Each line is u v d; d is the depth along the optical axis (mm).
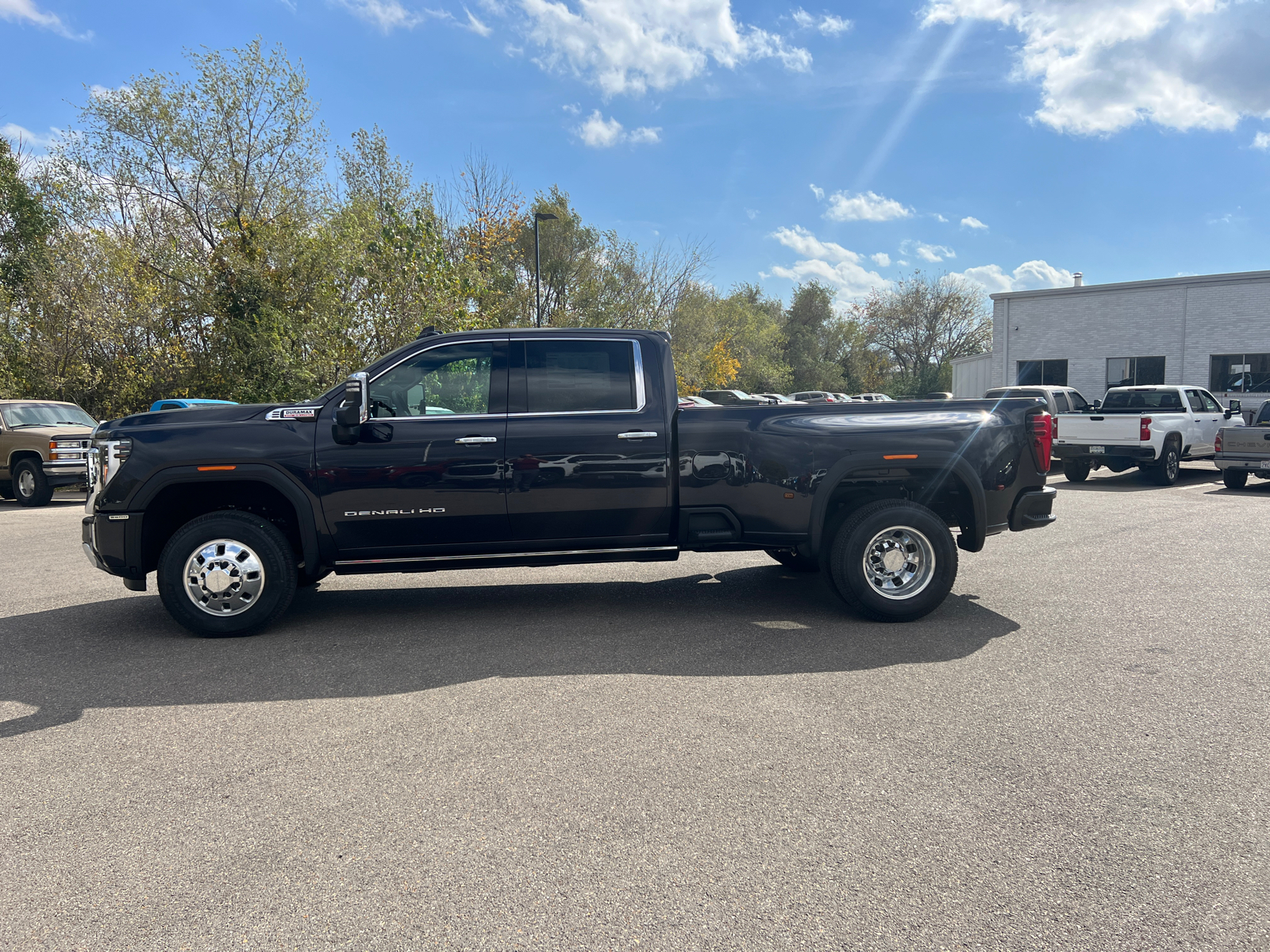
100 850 2699
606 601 6215
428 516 5375
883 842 2680
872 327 68625
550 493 5418
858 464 5438
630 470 5457
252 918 2314
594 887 2445
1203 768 3189
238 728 3760
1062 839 2682
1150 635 5059
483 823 2846
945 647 4883
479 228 27797
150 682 4430
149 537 5402
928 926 2240
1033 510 5691
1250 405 28234
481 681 4387
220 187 23484
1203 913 2273
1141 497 12617
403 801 3016
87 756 3465
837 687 4195
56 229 21969
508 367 5547
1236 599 5941
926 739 3516
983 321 64438
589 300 31703
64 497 16125
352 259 18297
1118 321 30875
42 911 2363
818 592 6457
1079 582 6594
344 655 4891
